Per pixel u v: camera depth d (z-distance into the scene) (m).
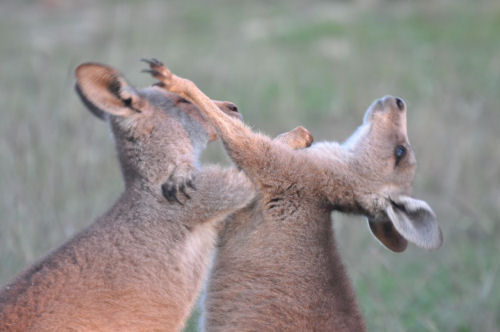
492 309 10.74
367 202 8.28
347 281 7.88
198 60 23.30
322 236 7.87
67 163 12.36
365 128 8.73
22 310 6.21
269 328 7.40
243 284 7.59
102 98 7.19
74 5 34.66
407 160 8.62
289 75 23.03
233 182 7.42
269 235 7.70
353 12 32.81
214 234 7.50
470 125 17.23
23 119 13.91
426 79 21.36
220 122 7.62
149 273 6.83
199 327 7.85
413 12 31.56
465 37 27.55
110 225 6.94
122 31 22.72
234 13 33.34
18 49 26.28
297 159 7.94
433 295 11.42
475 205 14.01
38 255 10.38
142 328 6.70
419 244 7.83
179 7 33.56
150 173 7.32
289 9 34.09
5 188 11.23
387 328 10.08
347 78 22.72
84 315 6.39
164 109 7.57
